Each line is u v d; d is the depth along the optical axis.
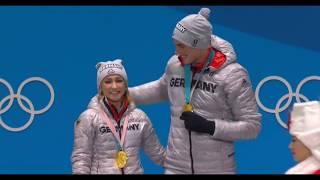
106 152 11.89
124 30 17.11
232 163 11.45
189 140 11.20
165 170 11.79
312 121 7.45
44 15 16.92
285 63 17.38
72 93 17.14
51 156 17.36
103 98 12.16
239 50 17.30
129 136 12.00
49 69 17.03
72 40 17.02
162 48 17.20
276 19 17.25
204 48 10.87
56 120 17.20
